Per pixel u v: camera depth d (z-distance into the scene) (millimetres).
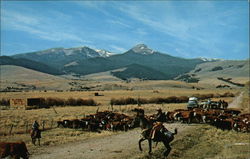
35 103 78375
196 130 33219
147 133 19531
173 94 141375
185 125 38375
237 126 35531
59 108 73500
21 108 74000
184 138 27078
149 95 133500
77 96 124438
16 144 17375
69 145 26203
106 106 82062
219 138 29734
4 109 70875
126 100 92562
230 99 110750
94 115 46750
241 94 144250
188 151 22641
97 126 39031
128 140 28125
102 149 23406
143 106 80188
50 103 80250
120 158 19281
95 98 112688
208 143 26453
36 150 23703
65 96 123438
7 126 39406
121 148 23359
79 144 26703
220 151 23297
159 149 21266
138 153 20422
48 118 49406
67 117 51844
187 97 103875
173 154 20812
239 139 29375
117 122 38031
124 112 64375
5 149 17172
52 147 25188
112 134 33812
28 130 36031
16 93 144625
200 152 22406
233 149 23547
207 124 39531
